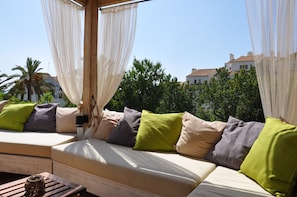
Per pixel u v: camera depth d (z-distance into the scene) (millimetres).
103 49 3000
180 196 1442
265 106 1888
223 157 1777
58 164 2170
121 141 2387
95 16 3023
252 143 1673
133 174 1644
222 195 1215
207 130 2027
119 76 2943
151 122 2338
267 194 1232
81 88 3115
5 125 2979
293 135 1312
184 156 2047
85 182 1965
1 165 2328
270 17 1845
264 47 1871
